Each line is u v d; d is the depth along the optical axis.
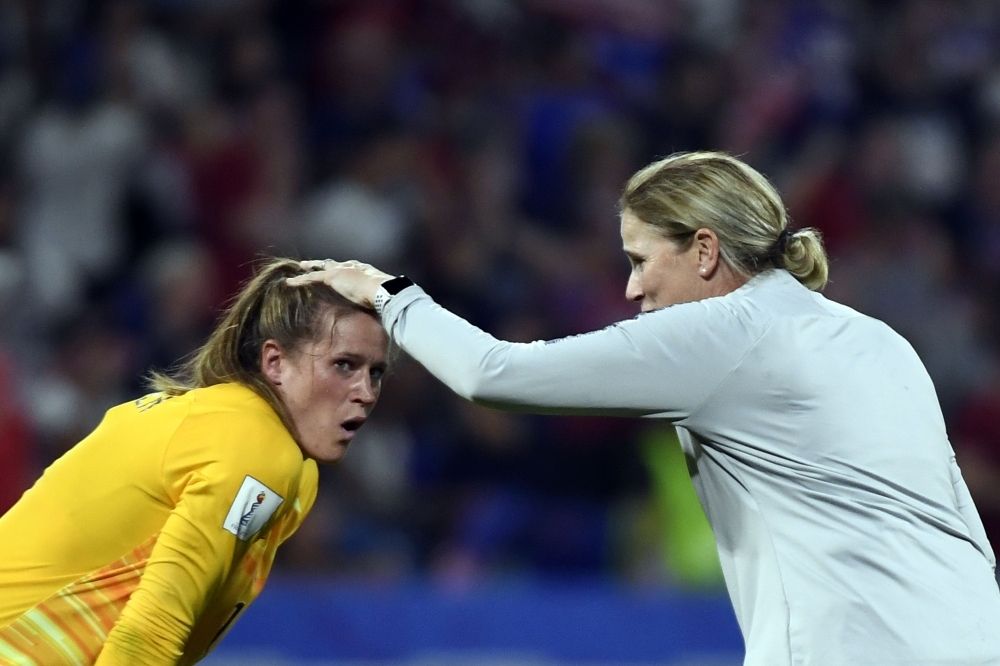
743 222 10.95
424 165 32.16
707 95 36.00
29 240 29.59
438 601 21.86
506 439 26.53
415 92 33.84
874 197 35.00
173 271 27.91
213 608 10.83
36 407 25.72
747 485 10.50
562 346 10.43
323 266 11.35
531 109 34.56
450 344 10.49
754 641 10.30
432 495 26.08
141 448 10.47
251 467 10.23
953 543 10.32
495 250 30.98
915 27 38.84
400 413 26.52
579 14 36.62
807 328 10.60
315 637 21.34
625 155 33.88
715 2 38.47
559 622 22.19
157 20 32.62
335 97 33.12
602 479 26.45
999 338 34.09
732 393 10.41
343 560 25.03
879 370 10.58
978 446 28.48
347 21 33.72
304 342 10.79
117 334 27.55
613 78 36.06
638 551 25.80
